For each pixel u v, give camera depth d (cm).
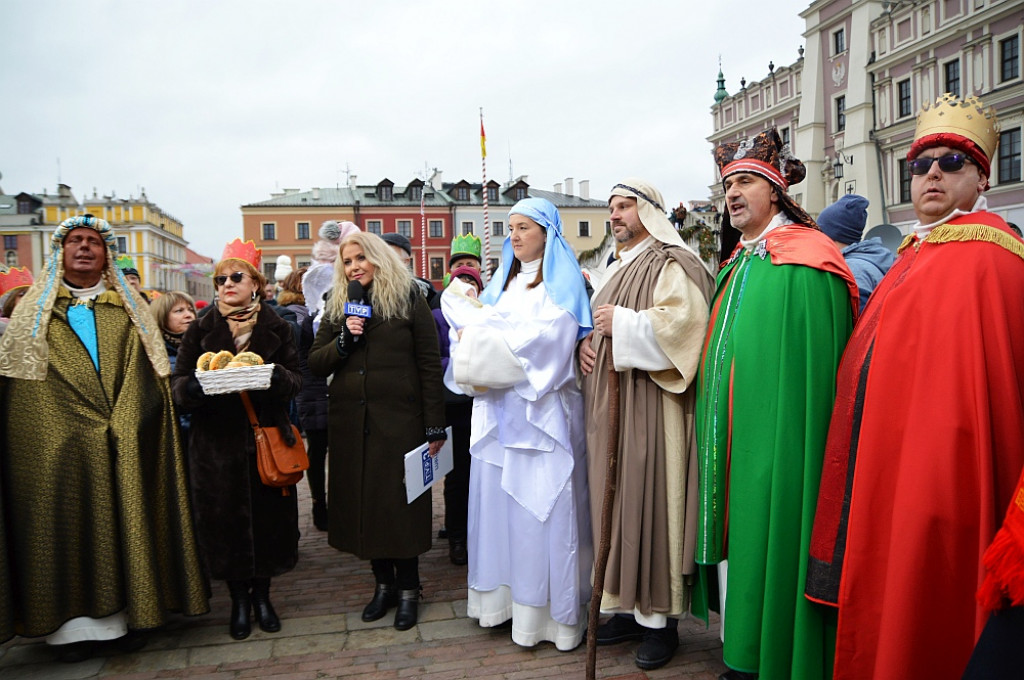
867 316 232
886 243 447
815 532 233
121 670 297
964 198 214
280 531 330
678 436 285
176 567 316
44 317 296
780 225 269
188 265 6831
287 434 325
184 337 330
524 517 306
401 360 331
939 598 199
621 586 283
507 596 323
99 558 297
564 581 304
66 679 290
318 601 372
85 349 306
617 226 312
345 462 330
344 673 291
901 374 212
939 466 198
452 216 4919
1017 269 199
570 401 319
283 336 338
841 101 2827
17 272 452
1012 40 2100
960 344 198
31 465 289
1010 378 193
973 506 195
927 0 2361
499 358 301
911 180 225
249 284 333
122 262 503
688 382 277
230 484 318
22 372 288
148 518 307
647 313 278
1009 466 192
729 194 273
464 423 430
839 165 2781
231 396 322
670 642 294
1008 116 2100
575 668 291
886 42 2552
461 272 493
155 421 316
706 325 283
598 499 298
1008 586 158
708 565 287
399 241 478
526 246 320
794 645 237
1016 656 161
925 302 208
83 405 299
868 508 215
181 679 288
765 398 247
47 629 289
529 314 311
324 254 520
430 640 321
